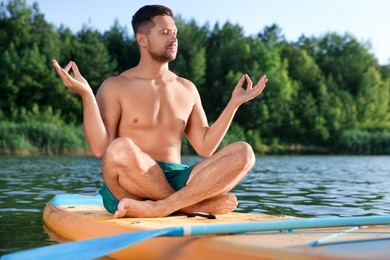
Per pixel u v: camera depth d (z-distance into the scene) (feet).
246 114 127.13
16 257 7.22
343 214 16.60
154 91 12.25
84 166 45.70
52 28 139.95
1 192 22.59
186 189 10.93
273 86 132.46
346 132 118.62
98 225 10.30
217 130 12.34
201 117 12.80
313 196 21.99
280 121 129.90
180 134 12.43
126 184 11.22
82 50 135.54
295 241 8.06
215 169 10.87
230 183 11.04
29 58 123.54
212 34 166.71
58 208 12.84
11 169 40.32
